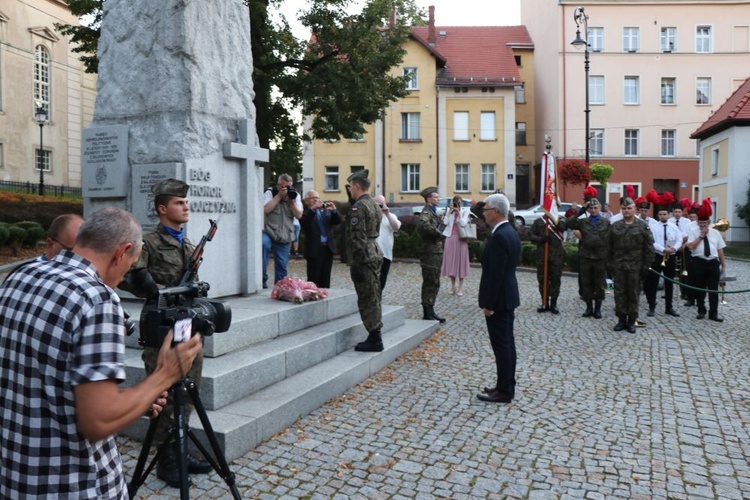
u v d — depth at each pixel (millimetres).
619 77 37875
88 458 1956
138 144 6418
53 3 35000
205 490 3785
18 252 15773
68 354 1896
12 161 32219
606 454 4527
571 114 37625
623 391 6121
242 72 7285
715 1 37531
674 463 4391
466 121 37500
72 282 1960
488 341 8305
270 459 4262
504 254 5609
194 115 6371
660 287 13773
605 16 37656
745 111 29578
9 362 1955
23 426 1916
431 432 4891
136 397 1996
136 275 3053
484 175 37562
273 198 8547
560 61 37625
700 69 37969
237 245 7062
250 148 7105
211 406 4602
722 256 10383
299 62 21016
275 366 5367
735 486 4027
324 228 9141
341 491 3846
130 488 3066
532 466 4297
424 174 37438
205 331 2656
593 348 8055
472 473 4160
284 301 6773
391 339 7527
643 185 38125
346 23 20500
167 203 3953
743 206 29266
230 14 7145
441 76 37688
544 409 5527
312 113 21219
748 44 37875
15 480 1926
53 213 19375
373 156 37406
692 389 6211
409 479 4043
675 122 38094
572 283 15039
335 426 4934
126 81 6582
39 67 34500
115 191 6461
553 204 10805
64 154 36094
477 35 42031
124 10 6668
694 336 8875
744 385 6359
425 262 9414
